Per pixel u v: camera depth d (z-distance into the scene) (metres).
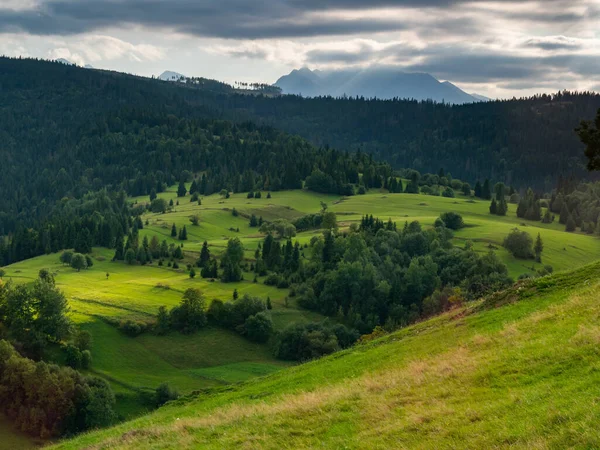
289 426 27.41
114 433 38.09
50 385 89.00
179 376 112.88
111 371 111.25
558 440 18.59
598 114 52.78
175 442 29.33
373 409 26.92
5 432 85.88
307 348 121.88
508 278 140.75
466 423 22.28
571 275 41.75
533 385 24.09
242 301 138.88
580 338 27.00
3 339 102.69
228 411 33.12
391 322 134.75
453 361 30.97
